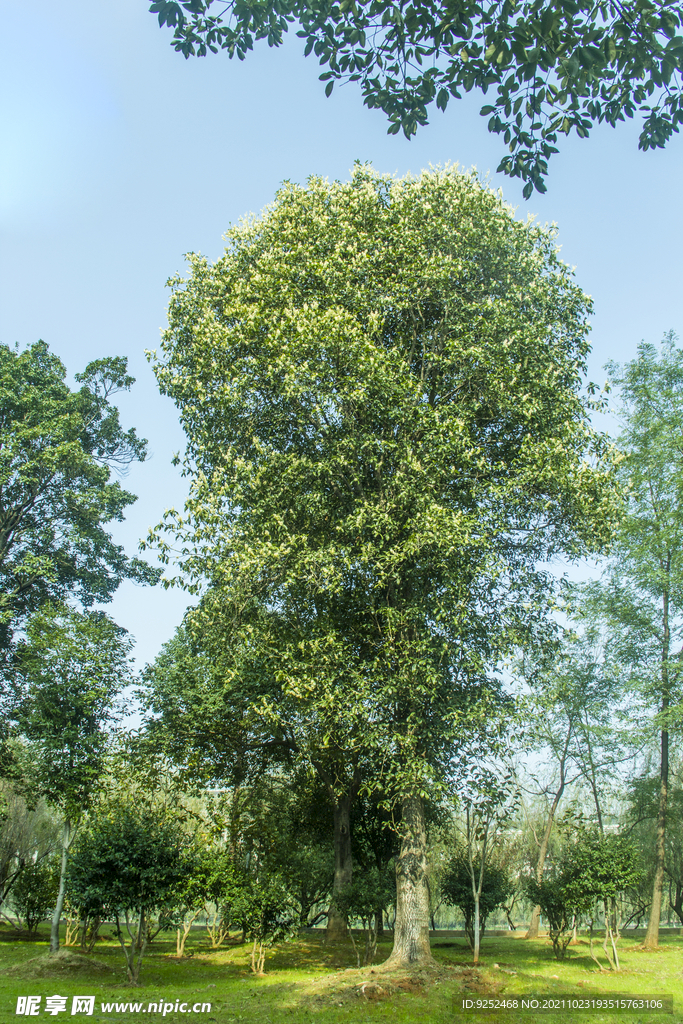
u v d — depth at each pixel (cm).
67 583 2673
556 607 1380
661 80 741
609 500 1386
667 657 2238
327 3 746
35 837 2667
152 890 1243
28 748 1703
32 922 2234
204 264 1716
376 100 797
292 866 2044
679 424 2288
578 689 2391
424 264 1473
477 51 746
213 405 1543
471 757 1377
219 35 774
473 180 1638
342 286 1472
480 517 1316
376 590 1360
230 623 1501
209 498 1411
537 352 1491
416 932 1309
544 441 1399
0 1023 886
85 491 2514
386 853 2439
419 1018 994
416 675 1280
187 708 2144
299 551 1354
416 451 1365
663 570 2205
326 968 1505
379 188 1675
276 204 1708
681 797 2428
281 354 1394
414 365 1614
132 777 2017
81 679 1691
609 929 1515
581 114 779
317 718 1453
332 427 1421
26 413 2486
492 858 2330
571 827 1708
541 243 1655
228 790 2206
